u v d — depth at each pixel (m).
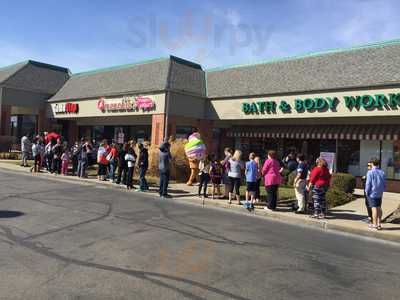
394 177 19.27
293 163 17.55
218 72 27.09
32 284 5.04
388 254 7.93
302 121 22.33
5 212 9.48
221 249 7.21
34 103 31.39
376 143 19.98
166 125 23.30
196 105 24.62
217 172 14.38
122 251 6.70
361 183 20.16
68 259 6.12
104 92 27.62
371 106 18.02
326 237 9.23
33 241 7.05
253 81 23.86
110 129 31.38
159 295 4.86
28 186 14.46
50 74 33.97
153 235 7.95
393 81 17.38
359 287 5.69
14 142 30.23
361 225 10.52
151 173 20.00
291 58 23.89
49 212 9.74
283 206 13.12
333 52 22.12
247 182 12.33
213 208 12.53
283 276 5.91
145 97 24.48
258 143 24.92
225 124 26.09
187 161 19.38
